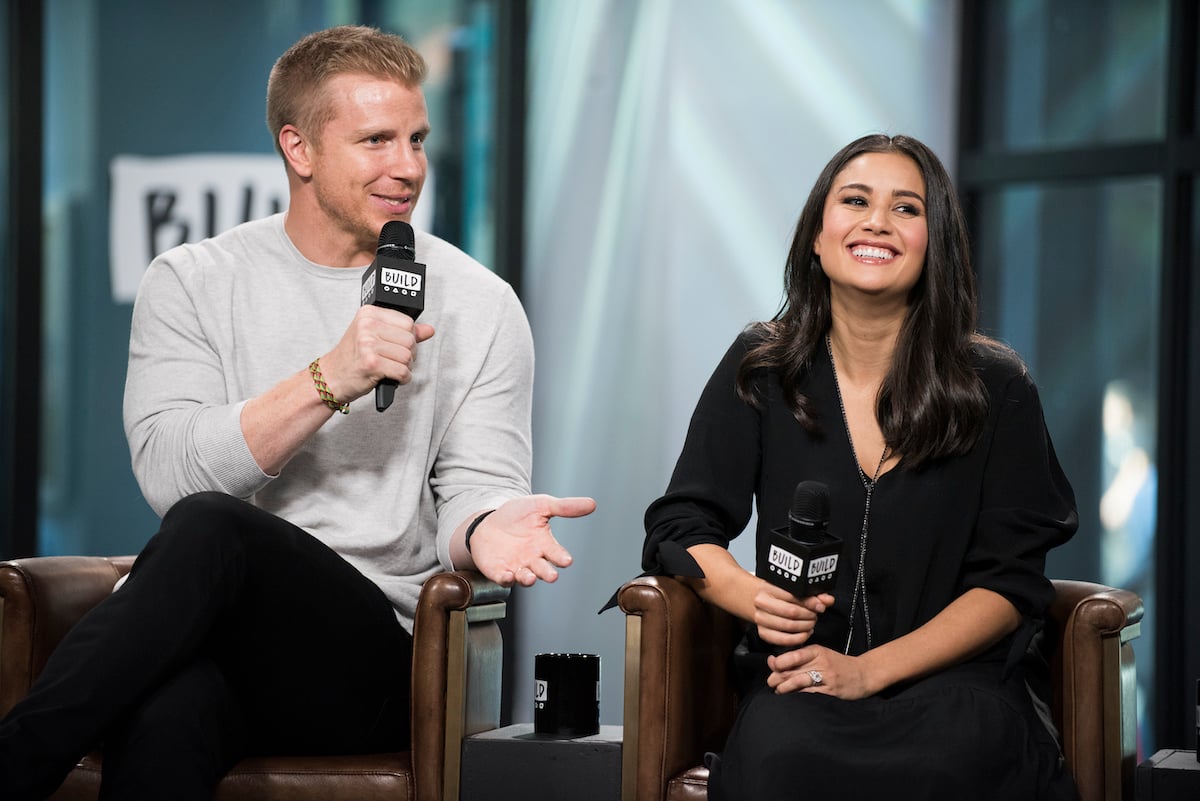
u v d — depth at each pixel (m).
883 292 7.85
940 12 17.19
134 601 6.49
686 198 16.39
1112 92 16.62
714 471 8.20
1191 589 16.02
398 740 7.88
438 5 16.45
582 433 16.72
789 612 7.08
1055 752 7.19
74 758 6.29
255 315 8.36
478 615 7.76
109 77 15.49
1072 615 7.50
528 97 16.69
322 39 8.35
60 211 15.34
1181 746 15.80
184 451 7.66
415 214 16.38
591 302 16.72
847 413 8.11
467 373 8.53
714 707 8.02
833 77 16.81
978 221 17.36
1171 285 15.92
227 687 7.01
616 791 7.50
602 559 16.59
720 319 16.41
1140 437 16.39
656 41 16.52
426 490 8.45
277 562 7.00
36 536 15.07
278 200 15.83
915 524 7.80
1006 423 7.90
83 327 15.39
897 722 6.93
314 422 7.47
